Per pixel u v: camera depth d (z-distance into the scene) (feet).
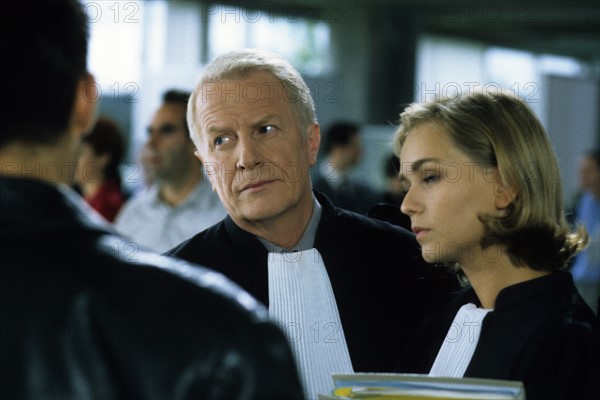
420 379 4.52
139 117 31.48
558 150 48.42
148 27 43.57
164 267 3.30
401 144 6.07
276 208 6.68
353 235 7.17
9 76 3.26
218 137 6.72
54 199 3.31
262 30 48.42
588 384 5.08
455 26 61.31
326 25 51.96
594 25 59.93
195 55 44.96
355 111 51.75
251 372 3.10
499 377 5.30
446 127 5.71
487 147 5.64
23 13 3.30
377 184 39.47
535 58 71.15
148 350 3.12
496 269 5.70
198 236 7.25
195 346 3.12
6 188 3.26
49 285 3.18
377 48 51.67
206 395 3.09
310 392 6.63
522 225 5.53
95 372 3.12
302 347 6.72
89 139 15.46
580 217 27.61
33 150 3.33
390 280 7.11
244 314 3.22
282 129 6.68
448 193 5.68
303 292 6.82
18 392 3.13
